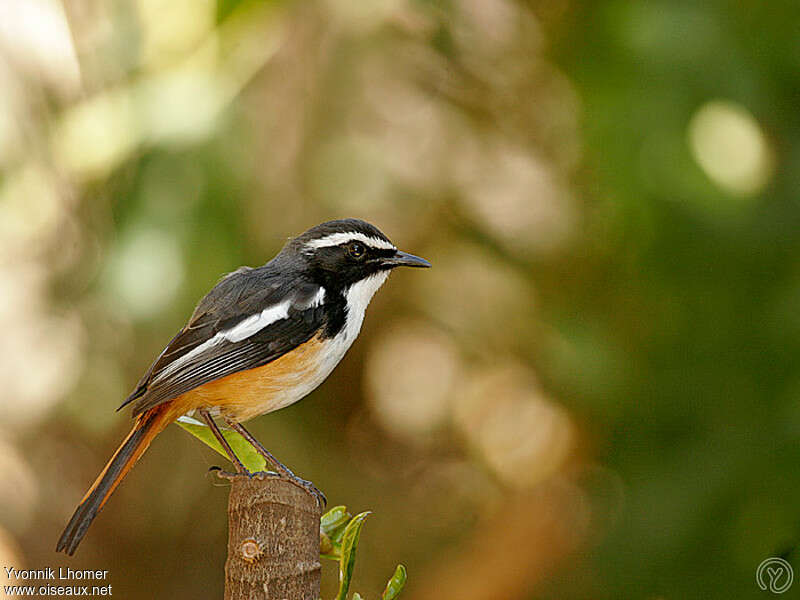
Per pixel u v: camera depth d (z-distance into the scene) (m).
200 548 14.26
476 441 15.70
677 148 9.98
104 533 13.98
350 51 12.26
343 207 12.94
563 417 14.91
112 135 10.75
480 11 12.90
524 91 13.39
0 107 11.94
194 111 10.73
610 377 12.46
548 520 14.98
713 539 11.15
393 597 6.13
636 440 12.80
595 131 11.03
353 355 15.28
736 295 12.05
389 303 14.81
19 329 12.96
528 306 13.90
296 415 14.67
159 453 13.73
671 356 12.55
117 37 11.12
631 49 10.29
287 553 5.93
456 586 14.89
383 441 15.97
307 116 12.51
